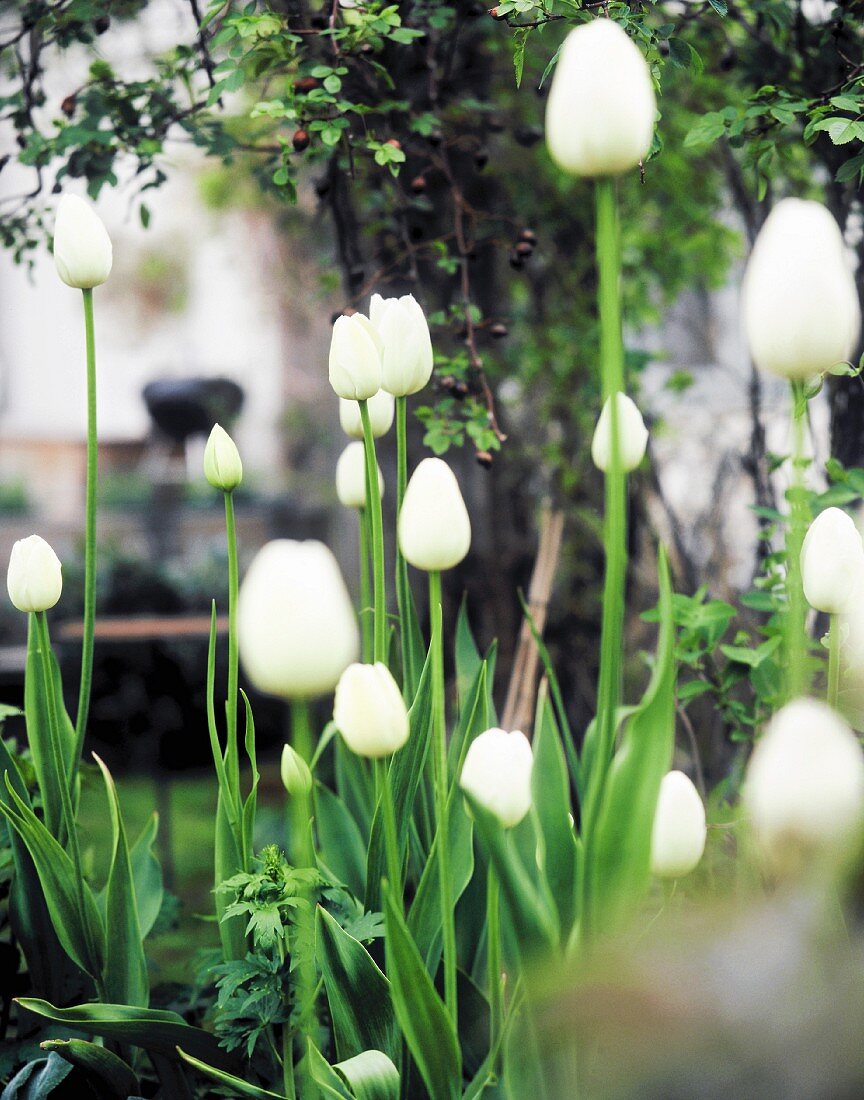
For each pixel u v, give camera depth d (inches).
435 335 104.1
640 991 21.6
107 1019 47.5
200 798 169.0
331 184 89.3
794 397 33.3
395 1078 41.7
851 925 24.6
